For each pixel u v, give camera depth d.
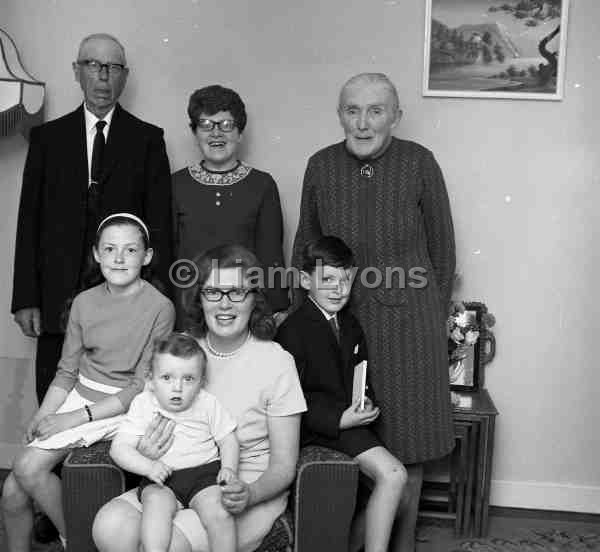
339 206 2.79
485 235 3.31
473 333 3.21
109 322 2.58
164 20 3.31
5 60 3.16
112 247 2.56
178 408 2.29
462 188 3.29
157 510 2.13
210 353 2.44
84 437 2.42
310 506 2.28
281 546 2.30
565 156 3.25
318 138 3.32
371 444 2.50
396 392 2.74
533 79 3.21
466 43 3.21
